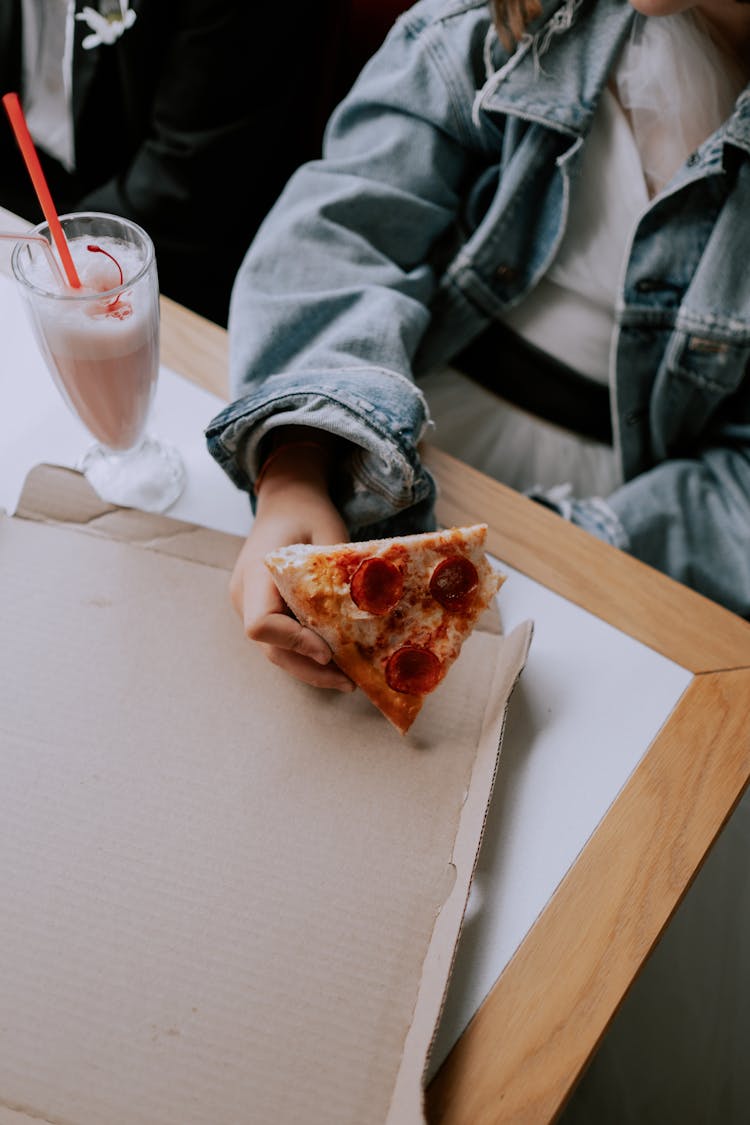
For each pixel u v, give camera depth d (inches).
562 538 32.2
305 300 37.3
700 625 30.6
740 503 44.1
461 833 25.5
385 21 50.8
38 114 56.5
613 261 43.7
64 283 28.9
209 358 35.8
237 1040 22.5
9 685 26.7
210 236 56.0
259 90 51.6
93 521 30.0
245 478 32.1
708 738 28.4
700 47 40.1
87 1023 22.5
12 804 25.0
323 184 42.7
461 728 27.5
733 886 39.4
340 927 24.0
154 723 26.5
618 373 44.2
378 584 26.6
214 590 29.2
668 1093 36.1
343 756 26.6
